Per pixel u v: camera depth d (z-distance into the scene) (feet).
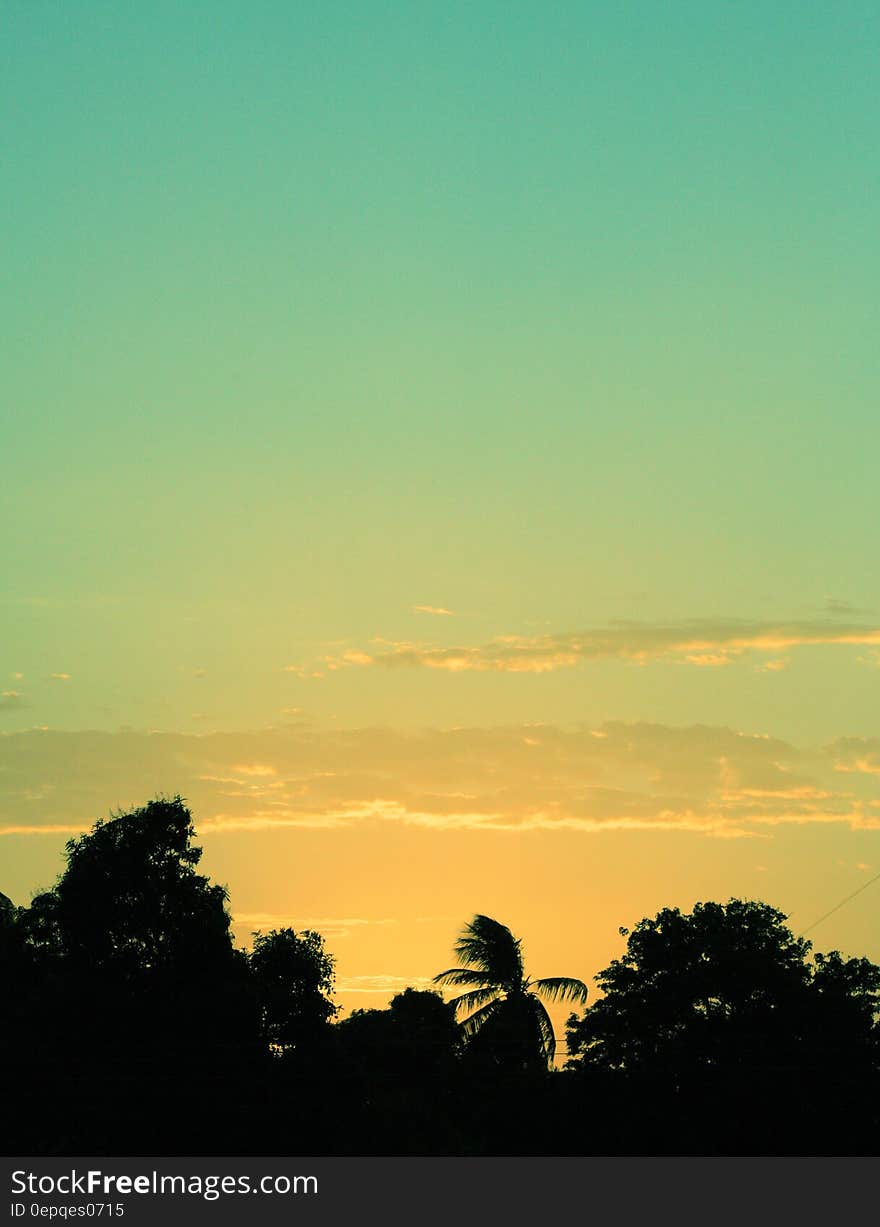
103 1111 190.80
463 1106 258.78
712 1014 222.28
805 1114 211.41
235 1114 194.39
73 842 212.64
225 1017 198.90
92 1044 194.39
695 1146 210.59
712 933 226.58
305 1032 205.26
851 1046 215.10
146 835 210.79
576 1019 228.84
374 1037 270.67
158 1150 191.62
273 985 208.03
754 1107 210.79
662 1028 221.87
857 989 223.92
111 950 206.28
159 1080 194.08
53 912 207.62
